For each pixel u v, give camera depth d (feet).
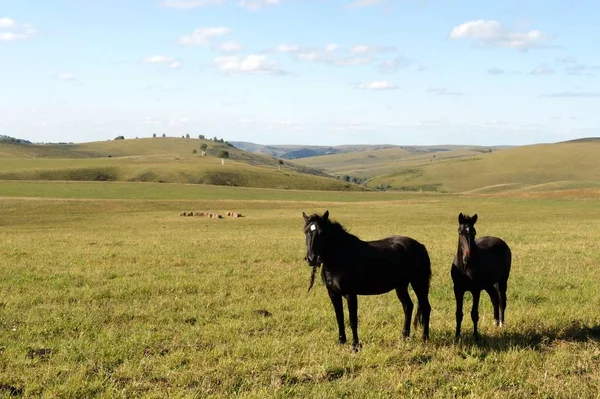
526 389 25.29
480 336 33.81
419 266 34.32
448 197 327.88
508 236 109.60
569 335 34.68
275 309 42.88
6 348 30.99
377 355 29.81
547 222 153.69
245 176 545.85
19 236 116.67
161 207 226.38
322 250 31.07
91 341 33.06
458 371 28.09
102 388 24.99
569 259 72.59
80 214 194.08
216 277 58.80
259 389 24.66
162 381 26.21
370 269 31.78
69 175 490.90
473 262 33.40
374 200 305.53
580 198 255.91
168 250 86.99
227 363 28.37
